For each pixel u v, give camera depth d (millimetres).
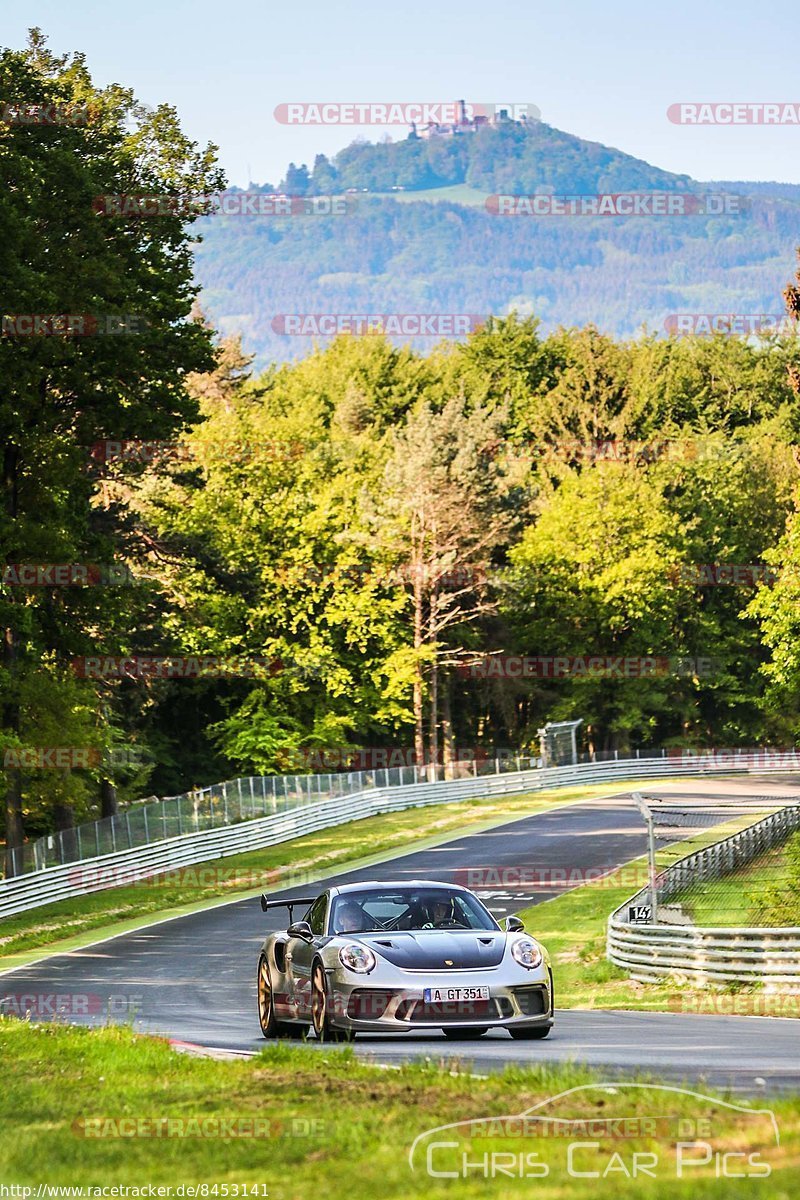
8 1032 41406
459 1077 24625
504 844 149125
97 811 167125
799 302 168375
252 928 103188
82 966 85562
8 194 104750
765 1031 38625
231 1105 23438
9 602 112750
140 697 157250
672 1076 25953
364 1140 19188
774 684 180000
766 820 123625
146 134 117188
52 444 111500
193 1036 42594
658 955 69812
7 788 115688
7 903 113125
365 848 153375
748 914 85938
